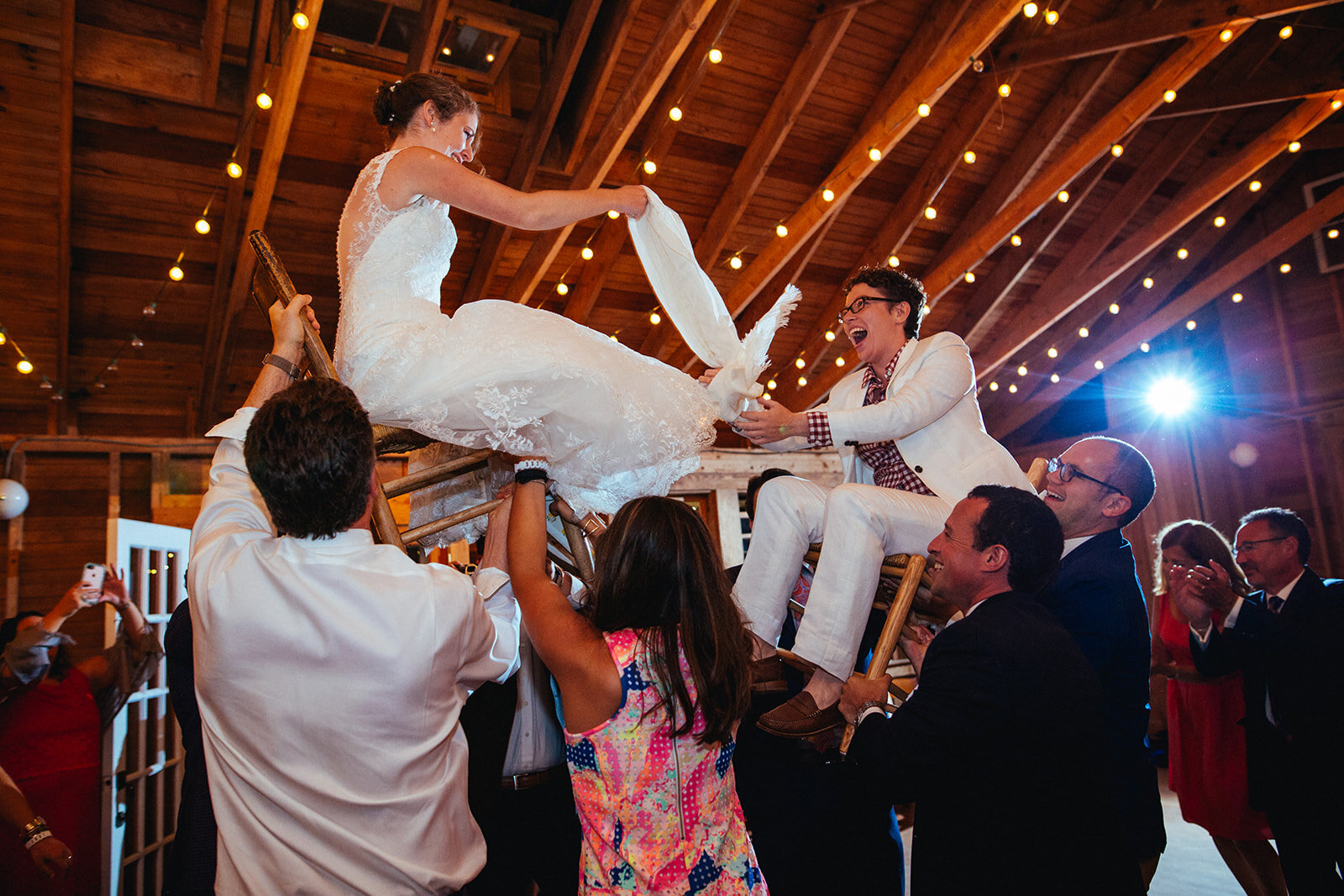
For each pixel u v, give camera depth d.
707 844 1.18
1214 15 4.73
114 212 4.80
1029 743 1.41
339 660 1.07
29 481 4.43
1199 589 2.56
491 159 5.22
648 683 1.19
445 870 1.13
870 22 5.16
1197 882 3.60
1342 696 2.25
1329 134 6.80
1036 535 1.59
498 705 1.59
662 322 6.63
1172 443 8.37
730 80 5.25
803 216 5.68
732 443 7.81
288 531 1.14
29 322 5.20
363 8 4.34
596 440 1.36
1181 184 7.43
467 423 1.29
